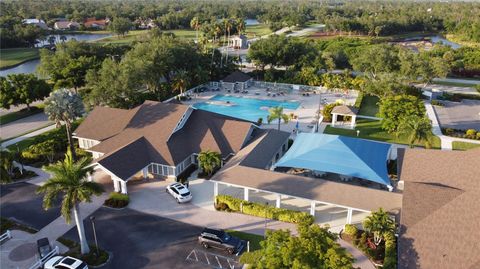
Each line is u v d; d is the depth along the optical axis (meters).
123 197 43.88
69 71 89.62
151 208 43.19
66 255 35.12
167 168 49.12
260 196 45.84
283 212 40.66
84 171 32.84
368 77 93.56
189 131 55.16
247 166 45.44
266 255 26.45
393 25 199.25
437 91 92.62
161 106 57.75
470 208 32.59
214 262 34.44
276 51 111.12
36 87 77.62
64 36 193.38
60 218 41.53
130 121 57.09
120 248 36.38
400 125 56.03
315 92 96.31
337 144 49.22
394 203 38.00
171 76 101.44
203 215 41.84
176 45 101.62
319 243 26.16
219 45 168.38
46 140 58.00
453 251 29.17
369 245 36.03
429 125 53.53
